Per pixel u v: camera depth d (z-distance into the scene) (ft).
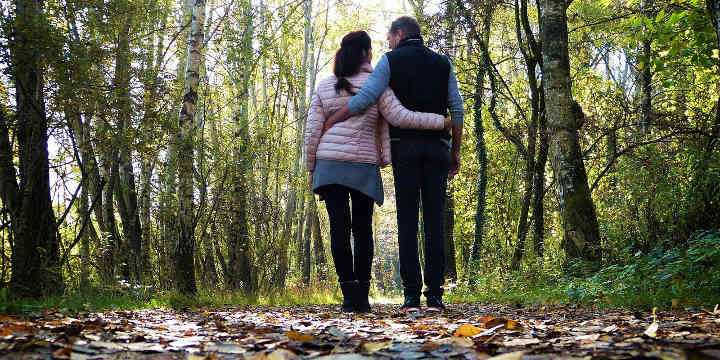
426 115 15.02
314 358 6.01
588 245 26.32
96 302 18.92
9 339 7.18
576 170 28.22
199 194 36.86
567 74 29.22
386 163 15.19
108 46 25.08
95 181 33.76
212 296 30.35
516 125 50.55
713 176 21.99
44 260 21.15
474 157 69.10
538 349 6.20
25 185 20.86
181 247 32.94
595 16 47.52
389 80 15.17
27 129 21.13
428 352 6.43
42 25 20.20
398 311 14.70
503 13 54.85
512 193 66.28
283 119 53.93
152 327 10.35
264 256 46.32
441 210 15.46
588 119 34.45
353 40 14.93
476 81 51.96
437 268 15.44
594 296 18.71
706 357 4.31
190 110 35.09
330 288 57.62
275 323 11.66
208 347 7.09
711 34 25.71
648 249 24.35
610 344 6.63
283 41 64.85
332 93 14.64
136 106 25.14
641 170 26.35
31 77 21.09
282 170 50.21
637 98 40.11
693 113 30.91
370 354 6.38
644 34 28.71
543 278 29.04
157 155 29.09
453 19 46.24
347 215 14.70
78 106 22.22
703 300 14.52
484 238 64.80
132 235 38.75
